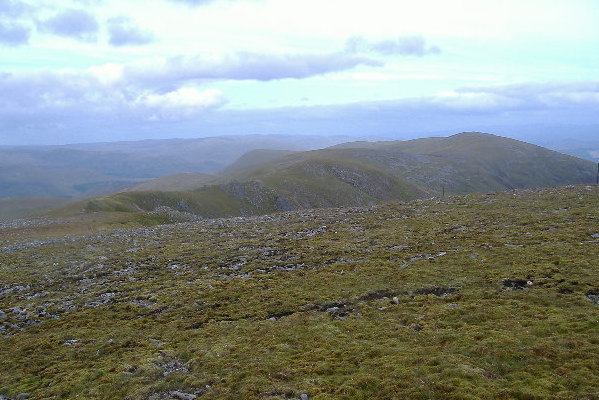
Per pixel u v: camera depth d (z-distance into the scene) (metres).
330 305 26.89
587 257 29.19
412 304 25.25
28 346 25.14
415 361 18.08
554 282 25.47
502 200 56.34
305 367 18.89
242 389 17.34
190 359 21.25
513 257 31.42
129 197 167.62
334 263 36.03
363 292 28.19
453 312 23.16
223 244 48.16
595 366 15.98
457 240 38.50
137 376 19.98
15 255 51.38
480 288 26.33
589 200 49.06
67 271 41.91
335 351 20.14
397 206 62.41
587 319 20.08
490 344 18.83
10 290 36.88
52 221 97.25
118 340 24.84
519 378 16.03
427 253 35.53
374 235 44.69
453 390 15.51
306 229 52.25
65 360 23.05
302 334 22.72
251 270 36.78
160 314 28.55
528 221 42.47
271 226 57.34
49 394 19.41
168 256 44.62
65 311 30.88
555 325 19.95
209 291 31.97
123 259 44.88
